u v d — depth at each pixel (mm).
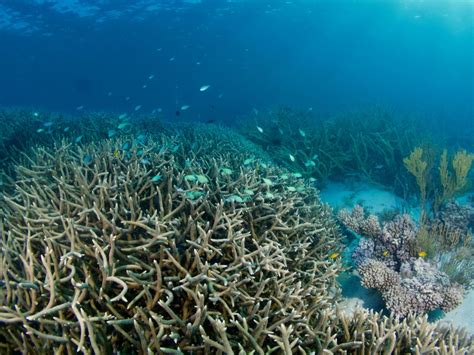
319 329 784
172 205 1048
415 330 860
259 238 1014
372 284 1176
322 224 1302
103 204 955
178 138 2240
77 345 649
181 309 750
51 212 969
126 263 800
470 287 1300
